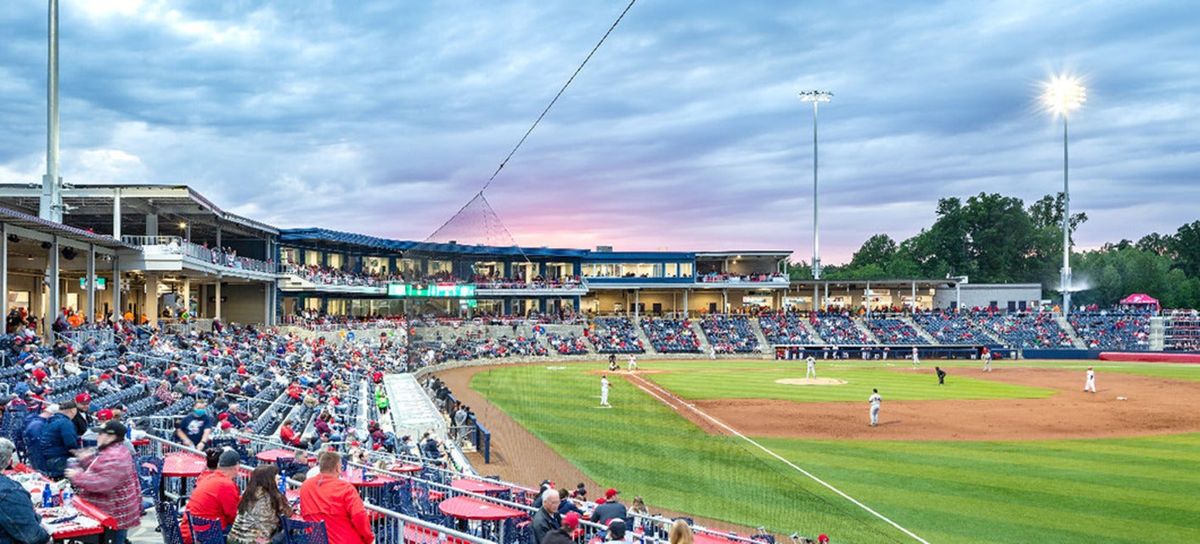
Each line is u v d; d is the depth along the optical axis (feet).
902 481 79.56
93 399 69.36
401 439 81.87
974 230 471.21
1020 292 349.00
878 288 351.05
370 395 116.26
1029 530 63.36
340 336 209.97
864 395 156.46
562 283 282.36
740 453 70.49
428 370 109.70
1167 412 133.28
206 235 211.61
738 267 351.46
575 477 60.49
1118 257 447.42
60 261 147.43
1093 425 118.11
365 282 248.52
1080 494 74.79
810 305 349.20
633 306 343.87
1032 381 193.06
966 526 64.08
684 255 331.16
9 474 33.83
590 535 48.32
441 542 34.14
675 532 28.71
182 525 30.07
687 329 293.23
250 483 27.37
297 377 117.70
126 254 146.72
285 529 26.96
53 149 119.75
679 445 64.54
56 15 116.57
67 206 143.84
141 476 41.73
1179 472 84.79
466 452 85.97
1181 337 287.07
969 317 315.37
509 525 46.70
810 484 73.92
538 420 63.82
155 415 67.15
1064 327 304.50
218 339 145.28
